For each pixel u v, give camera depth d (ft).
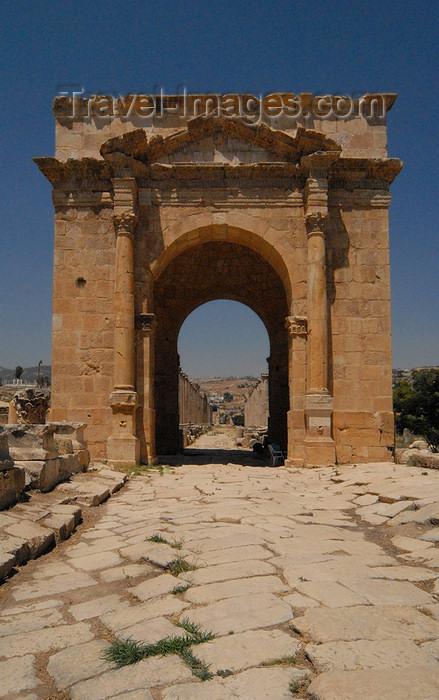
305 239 64.75
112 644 15.71
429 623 16.29
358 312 64.23
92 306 64.28
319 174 62.90
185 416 148.66
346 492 40.55
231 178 65.26
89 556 25.36
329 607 17.42
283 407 91.81
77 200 65.21
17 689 13.56
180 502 38.60
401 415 122.93
